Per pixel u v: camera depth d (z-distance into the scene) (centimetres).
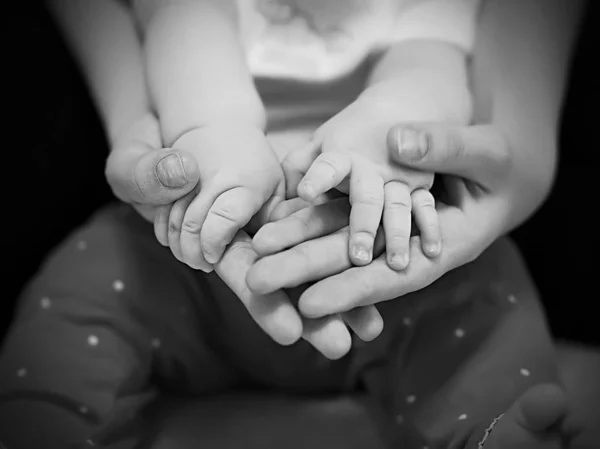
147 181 40
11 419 46
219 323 51
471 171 43
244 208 40
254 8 51
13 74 60
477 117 50
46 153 61
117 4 56
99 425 46
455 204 44
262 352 51
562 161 61
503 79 50
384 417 50
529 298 50
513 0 53
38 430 45
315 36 51
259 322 39
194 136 42
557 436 45
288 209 42
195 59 45
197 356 51
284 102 51
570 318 62
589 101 60
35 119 61
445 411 46
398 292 40
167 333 50
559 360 56
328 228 41
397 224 40
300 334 39
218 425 50
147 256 51
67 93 61
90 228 53
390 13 51
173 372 52
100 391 47
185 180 40
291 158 43
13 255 60
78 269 50
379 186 40
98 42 54
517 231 62
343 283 39
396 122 42
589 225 61
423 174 41
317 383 52
